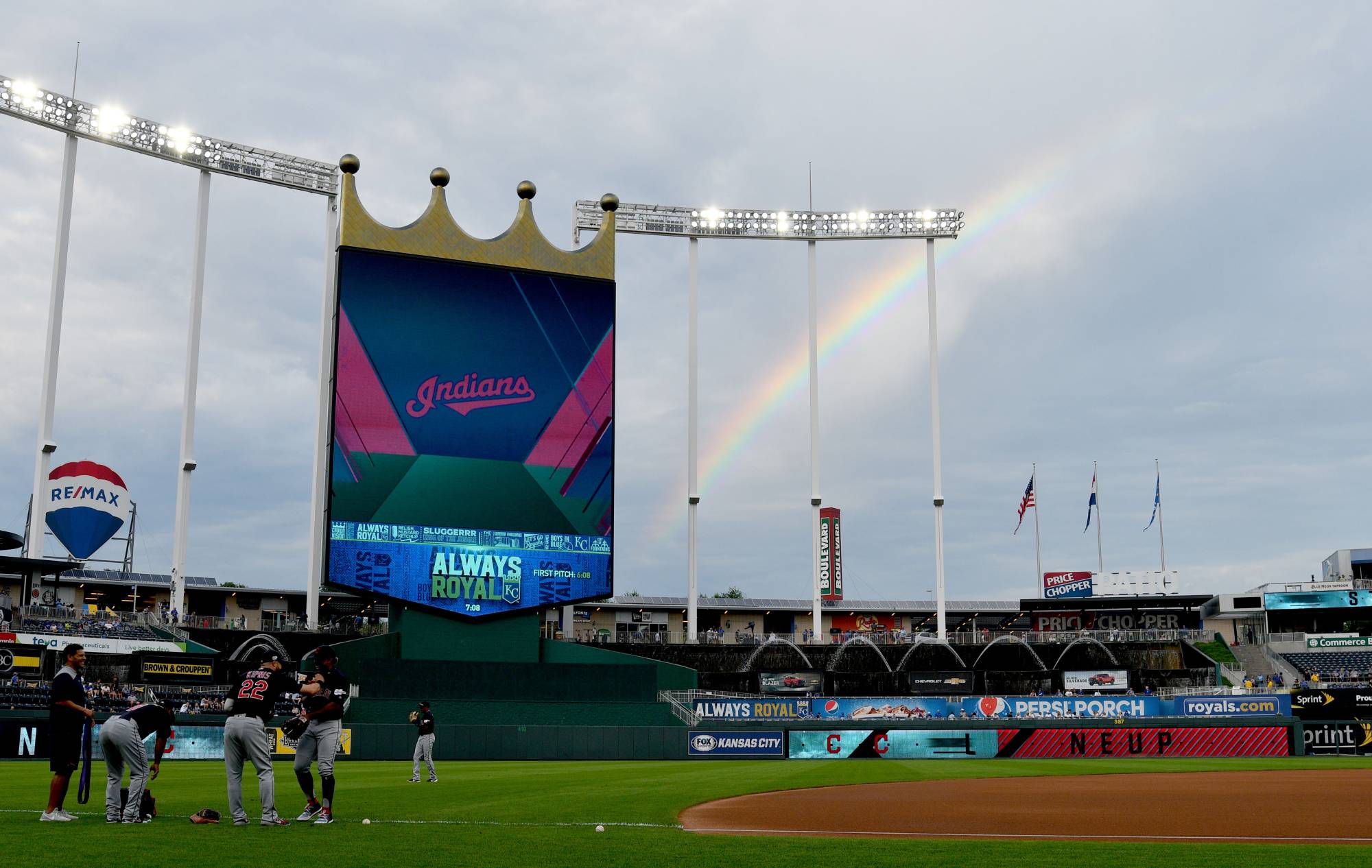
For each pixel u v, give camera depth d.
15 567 60.53
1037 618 82.00
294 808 19.39
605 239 55.91
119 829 14.53
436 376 51.69
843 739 45.34
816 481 67.81
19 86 55.78
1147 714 53.12
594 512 53.69
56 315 55.66
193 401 58.44
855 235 69.25
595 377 54.62
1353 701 52.12
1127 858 13.09
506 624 51.84
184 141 59.94
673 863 12.21
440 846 13.37
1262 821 19.36
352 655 50.75
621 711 51.62
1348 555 87.62
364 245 51.34
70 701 15.43
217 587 81.12
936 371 68.06
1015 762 40.94
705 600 92.12
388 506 50.09
